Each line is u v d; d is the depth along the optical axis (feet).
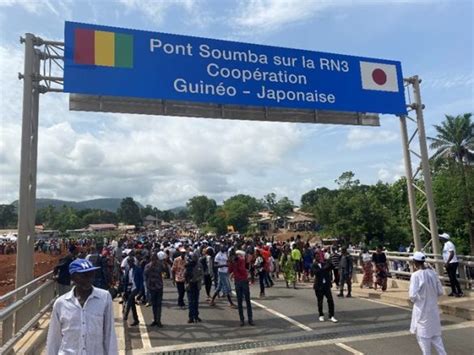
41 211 492.54
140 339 27.37
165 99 34.27
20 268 29.53
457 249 123.54
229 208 379.76
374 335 26.55
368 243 134.51
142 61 33.88
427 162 44.93
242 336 27.55
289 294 47.06
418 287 19.49
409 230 140.67
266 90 37.47
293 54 39.09
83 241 161.48
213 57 36.14
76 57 32.12
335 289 50.29
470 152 134.41
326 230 151.02
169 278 65.00
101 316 11.06
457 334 26.13
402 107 43.39
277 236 274.36
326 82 40.01
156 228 521.24
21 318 23.04
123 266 37.91
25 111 30.91
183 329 30.12
